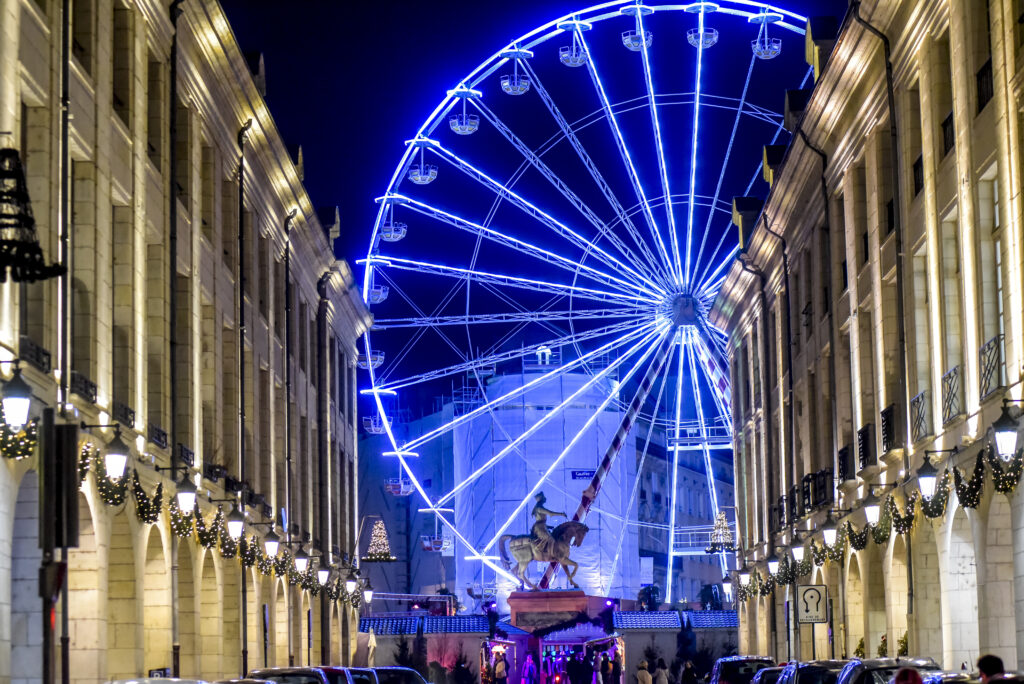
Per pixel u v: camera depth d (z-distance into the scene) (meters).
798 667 27.78
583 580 98.06
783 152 51.16
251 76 38.81
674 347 64.94
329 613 55.47
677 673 69.44
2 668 20.28
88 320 26.27
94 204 26.58
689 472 120.06
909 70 31.78
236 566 39.03
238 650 38.72
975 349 27.14
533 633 59.94
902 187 32.56
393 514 110.06
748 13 55.78
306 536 50.62
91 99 26.62
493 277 64.88
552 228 63.09
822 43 44.16
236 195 40.25
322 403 56.47
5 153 15.16
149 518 28.20
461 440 103.62
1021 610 24.22
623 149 63.03
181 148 34.97
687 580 117.94
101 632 25.80
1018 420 24.23
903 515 32.88
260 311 44.69
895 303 35.00
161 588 31.27
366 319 67.25
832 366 41.22
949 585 29.97
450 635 69.88
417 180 64.19
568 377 101.00
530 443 99.88
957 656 29.80
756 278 55.16
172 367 31.81
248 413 42.09
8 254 14.98
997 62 25.25
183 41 33.75
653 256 63.59
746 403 62.81
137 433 28.73
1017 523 24.38
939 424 29.81
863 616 37.94
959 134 27.77
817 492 43.75
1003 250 25.42
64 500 17.14
